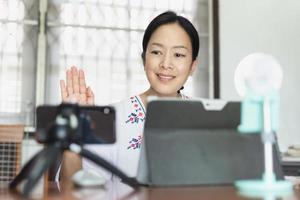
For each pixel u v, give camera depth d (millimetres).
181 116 807
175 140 802
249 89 779
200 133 816
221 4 2941
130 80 2766
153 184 770
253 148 826
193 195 674
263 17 2979
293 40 2996
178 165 788
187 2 2928
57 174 963
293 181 864
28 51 2633
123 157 1307
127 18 2801
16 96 2594
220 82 2867
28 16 2654
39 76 2594
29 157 797
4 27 2621
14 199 649
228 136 826
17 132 979
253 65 784
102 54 2738
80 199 654
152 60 1417
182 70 1417
